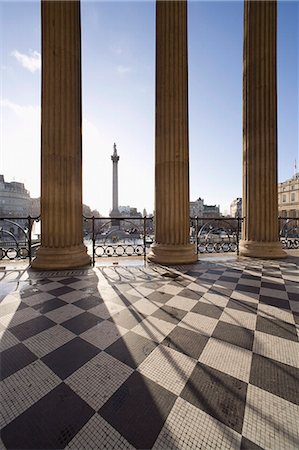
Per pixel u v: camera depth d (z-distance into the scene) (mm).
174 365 2127
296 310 3334
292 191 46875
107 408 1655
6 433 1475
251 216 7820
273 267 6000
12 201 53438
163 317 3107
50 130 6102
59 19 6133
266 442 1408
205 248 8359
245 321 3000
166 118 6879
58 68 6129
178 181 6809
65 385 1882
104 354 2301
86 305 3520
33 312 3273
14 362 2182
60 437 1442
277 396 1760
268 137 7621
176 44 6816
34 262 5883
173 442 1403
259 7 7609
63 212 6105
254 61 7754
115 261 6777
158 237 6965
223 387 1853
